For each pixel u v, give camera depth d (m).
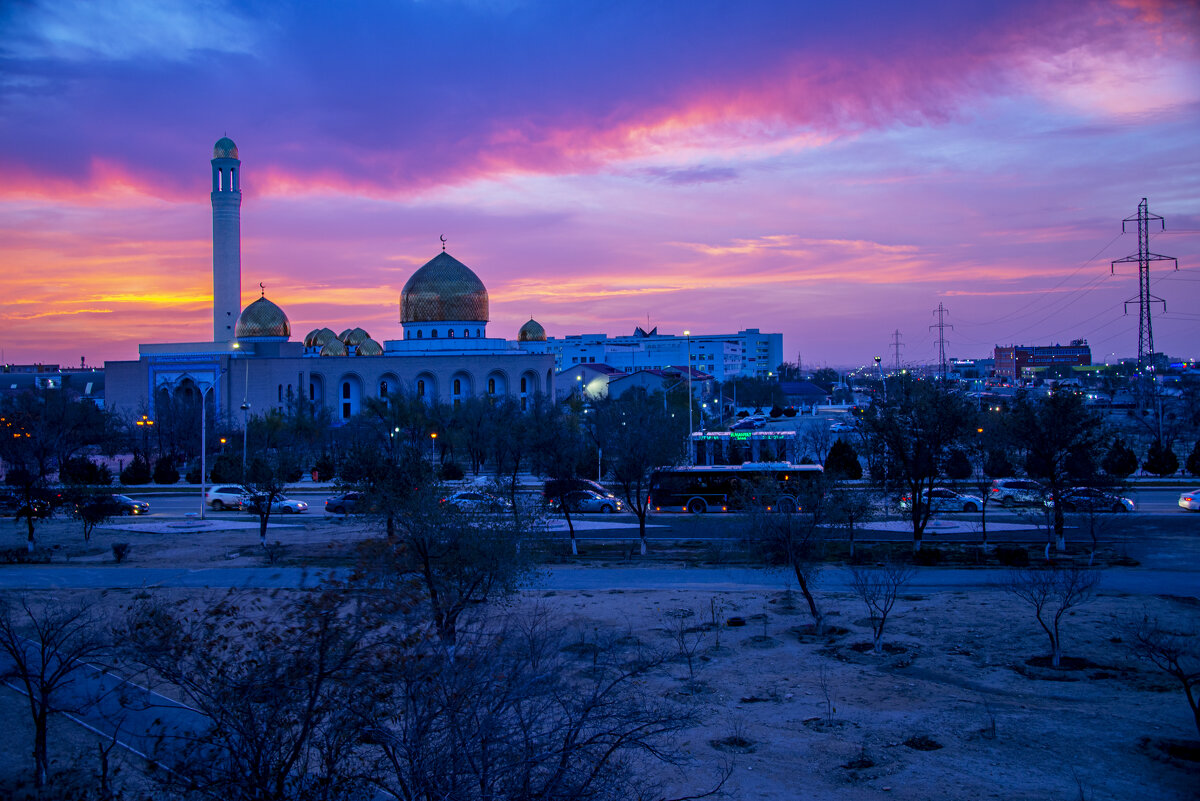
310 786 13.76
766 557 32.12
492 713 12.57
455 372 119.12
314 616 13.91
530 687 14.40
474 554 25.89
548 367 122.88
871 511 47.41
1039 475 42.47
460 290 121.50
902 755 18.70
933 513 52.00
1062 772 17.77
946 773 17.78
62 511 56.69
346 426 103.50
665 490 56.22
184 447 95.81
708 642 27.11
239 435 95.12
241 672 14.12
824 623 29.20
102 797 15.64
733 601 32.38
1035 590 30.48
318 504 62.72
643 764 18.17
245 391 109.00
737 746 19.23
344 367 118.12
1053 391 44.28
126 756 18.61
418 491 27.59
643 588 34.69
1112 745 19.00
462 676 13.76
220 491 60.44
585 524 50.72
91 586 35.06
